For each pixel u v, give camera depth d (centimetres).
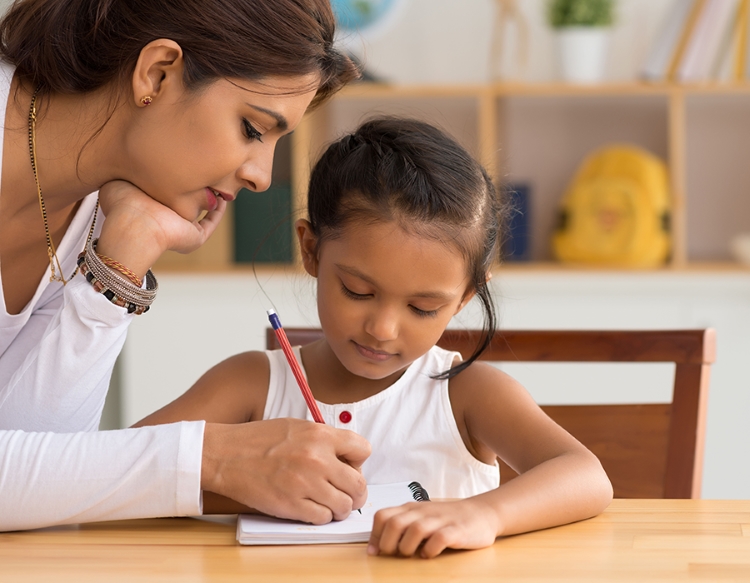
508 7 285
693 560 76
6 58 111
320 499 88
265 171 109
